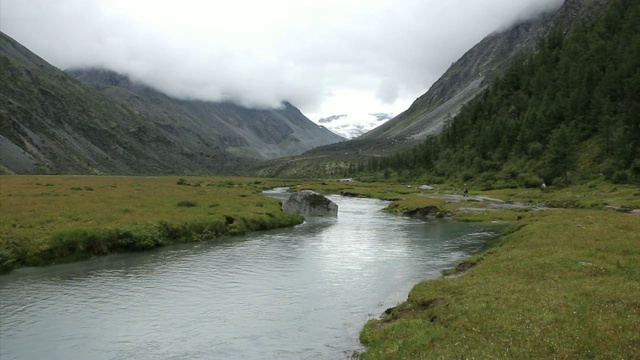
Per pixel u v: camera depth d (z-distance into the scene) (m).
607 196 87.62
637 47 136.75
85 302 26.91
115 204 61.44
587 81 150.00
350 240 51.75
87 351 20.00
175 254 41.88
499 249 39.34
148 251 43.09
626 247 30.73
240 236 53.78
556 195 102.50
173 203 66.62
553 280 24.11
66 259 37.69
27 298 27.56
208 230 51.97
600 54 162.38
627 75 134.88
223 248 45.34
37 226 41.84
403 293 29.42
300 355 19.55
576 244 33.84
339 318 24.48
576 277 24.36
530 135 149.88
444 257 41.84
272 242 49.47
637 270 24.44
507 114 187.25
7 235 37.59
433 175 188.88
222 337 21.67
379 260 40.25
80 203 60.47
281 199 98.06
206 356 19.53
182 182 134.38
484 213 78.00
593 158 119.12
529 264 28.55
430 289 26.50
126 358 19.33
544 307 18.83
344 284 31.67
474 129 195.62
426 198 111.06
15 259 35.03
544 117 150.38
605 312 17.38
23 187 85.94
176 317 24.45
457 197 114.31
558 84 168.88
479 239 53.03
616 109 130.50
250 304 26.88
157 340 21.25
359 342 20.94
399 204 92.25
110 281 31.77
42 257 36.62
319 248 46.09
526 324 17.23
